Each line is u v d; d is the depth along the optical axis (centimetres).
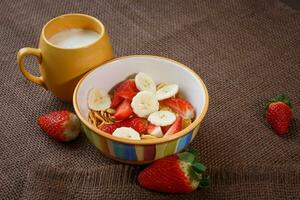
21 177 68
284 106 73
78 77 72
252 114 76
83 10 95
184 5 97
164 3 97
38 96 77
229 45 88
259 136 73
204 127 74
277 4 97
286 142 72
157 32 90
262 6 96
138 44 87
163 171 64
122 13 94
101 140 65
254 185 67
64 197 66
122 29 91
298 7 99
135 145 64
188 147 71
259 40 89
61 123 70
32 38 88
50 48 70
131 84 72
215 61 84
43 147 71
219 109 76
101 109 71
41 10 95
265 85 80
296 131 73
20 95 77
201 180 65
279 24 92
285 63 84
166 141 64
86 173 68
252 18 94
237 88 80
